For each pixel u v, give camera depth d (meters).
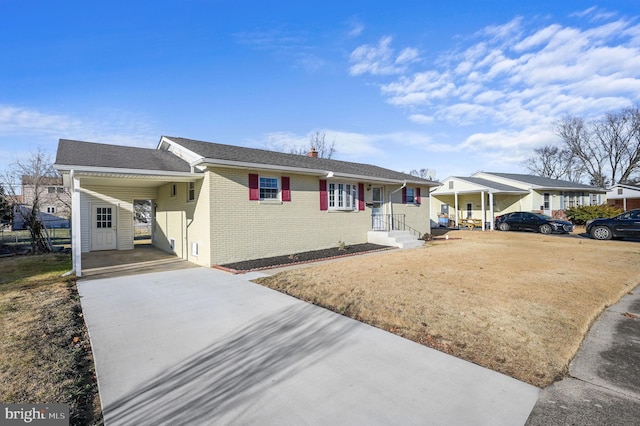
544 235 18.52
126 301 6.06
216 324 4.82
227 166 9.75
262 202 10.86
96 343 4.12
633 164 37.19
